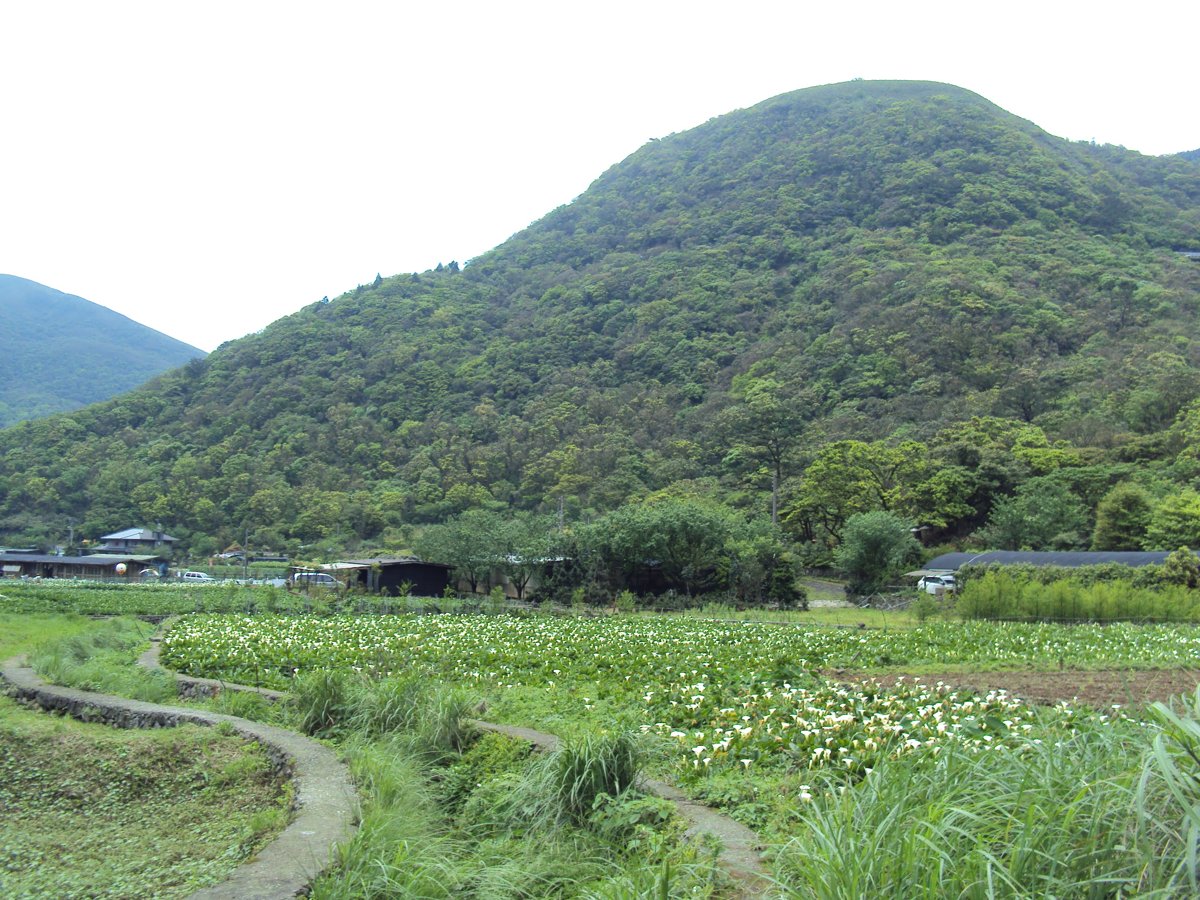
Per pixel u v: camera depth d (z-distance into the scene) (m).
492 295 142.38
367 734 12.78
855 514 55.44
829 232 139.00
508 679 19.20
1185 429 62.22
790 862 6.26
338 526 80.56
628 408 94.44
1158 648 25.53
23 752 13.52
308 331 121.88
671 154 196.12
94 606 42.41
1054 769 6.38
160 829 10.50
